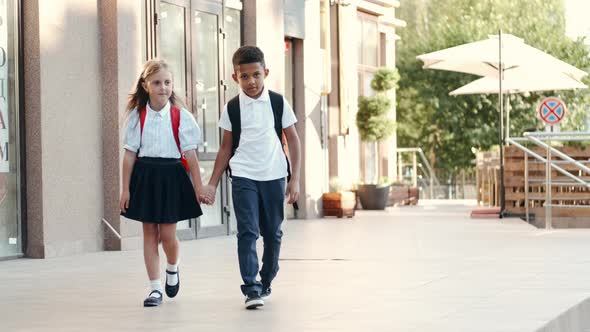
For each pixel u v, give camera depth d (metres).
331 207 21.66
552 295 8.39
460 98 47.69
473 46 22.50
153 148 8.00
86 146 13.02
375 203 24.34
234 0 16.75
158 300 7.92
